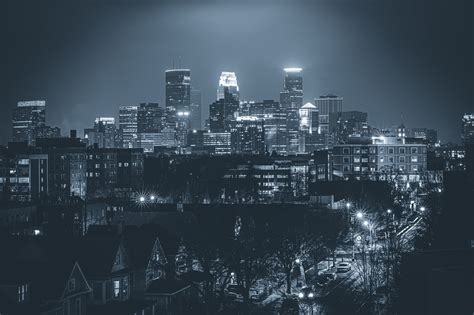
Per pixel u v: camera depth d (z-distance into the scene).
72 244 105.44
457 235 126.56
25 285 86.62
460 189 144.00
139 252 112.44
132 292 108.94
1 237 102.94
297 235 145.00
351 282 141.25
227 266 117.88
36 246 96.56
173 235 130.12
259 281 137.50
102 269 103.12
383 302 115.00
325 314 113.75
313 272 157.00
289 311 115.06
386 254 144.75
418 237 145.38
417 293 89.94
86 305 98.69
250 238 134.38
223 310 113.19
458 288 81.94
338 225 164.50
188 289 115.75
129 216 150.38
